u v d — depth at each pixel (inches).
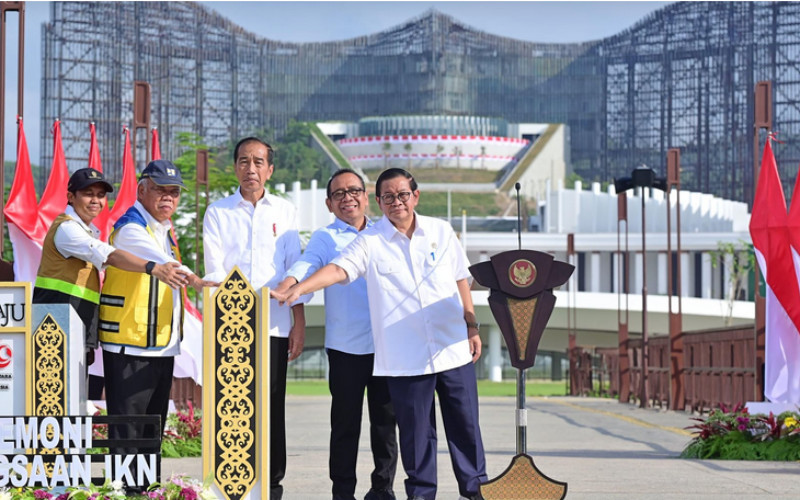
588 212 5364.2
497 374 4015.8
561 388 3191.4
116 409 325.4
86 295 330.6
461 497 334.0
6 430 299.1
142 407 327.0
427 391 332.2
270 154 348.8
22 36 655.8
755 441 602.9
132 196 747.4
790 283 731.4
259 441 289.4
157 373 329.7
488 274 319.3
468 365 337.4
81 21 7554.1
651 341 1637.6
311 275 324.8
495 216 6875.0
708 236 4687.5
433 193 7244.1
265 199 348.5
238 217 345.1
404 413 332.2
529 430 908.6
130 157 751.1
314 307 3757.4
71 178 336.8
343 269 328.8
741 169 7736.2
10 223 633.6
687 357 1316.4
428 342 331.9
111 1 7682.1
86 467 299.4
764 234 739.4
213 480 289.6
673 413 1275.8
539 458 593.3
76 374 325.7
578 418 1134.4
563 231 5319.9
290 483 458.9
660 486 445.1
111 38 7647.6
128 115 7396.7
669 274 1370.6
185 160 1685.5
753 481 466.0
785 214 734.5
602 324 3708.2
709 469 523.2
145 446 300.5
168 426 615.2
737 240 4655.5
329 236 358.0
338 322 354.0
